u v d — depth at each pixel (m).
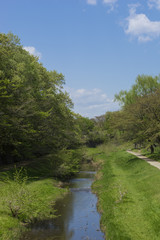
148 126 34.78
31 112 26.12
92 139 82.81
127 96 47.12
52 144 36.97
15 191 13.57
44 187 21.89
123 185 20.52
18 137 28.58
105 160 46.22
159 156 34.62
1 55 22.52
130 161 35.84
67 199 19.84
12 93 22.88
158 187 16.92
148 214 12.58
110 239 10.70
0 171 25.44
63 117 32.97
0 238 10.33
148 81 44.38
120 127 41.59
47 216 14.40
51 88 31.25
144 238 10.01
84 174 34.94
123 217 12.77
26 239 11.32
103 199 17.91
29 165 33.03
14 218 13.00
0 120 21.88
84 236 11.86
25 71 25.62
